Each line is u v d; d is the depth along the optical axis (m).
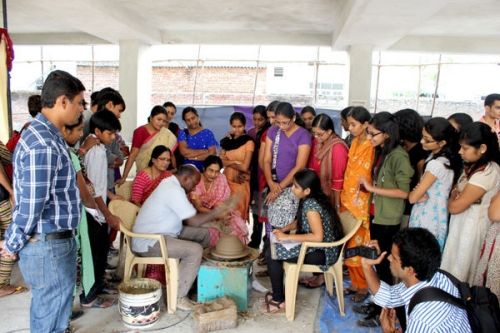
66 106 1.84
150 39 8.05
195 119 4.41
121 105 3.61
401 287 1.98
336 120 8.08
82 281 2.51
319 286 3.43
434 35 8.11
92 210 2.60
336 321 2.87
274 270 2.93
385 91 10.95
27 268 1.90
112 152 3.64
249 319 2.86
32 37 9.01
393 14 5.17
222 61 10.42
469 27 7.28
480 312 1.70
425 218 2.53
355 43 7.25
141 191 3.40
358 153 2.96
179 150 4.47
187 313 2.91
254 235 4.15
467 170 2.32
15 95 11.16
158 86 11.87
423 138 2.53
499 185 2.23
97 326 2.72
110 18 6.28
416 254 1.69
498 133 3.65
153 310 2.71
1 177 2.83
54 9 5.82
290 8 6.32
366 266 2.06
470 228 2.29
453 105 10.30
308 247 2.84
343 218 3.08
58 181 1.87
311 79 11.42
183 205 2.94
